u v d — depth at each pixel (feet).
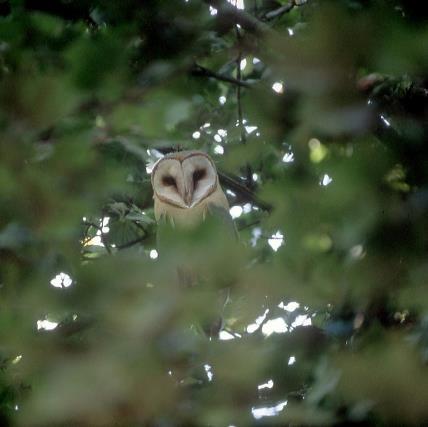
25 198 11.82
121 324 10.71
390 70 10.97
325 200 11.89
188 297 10.51
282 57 11.36
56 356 10.85
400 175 12.00
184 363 11.71
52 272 12.37
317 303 11.69
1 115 11.72
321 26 10.96
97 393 10.64
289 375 17.20
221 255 10.40
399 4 11.64
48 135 12.07
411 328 14.43
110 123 12.32
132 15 14.52
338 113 11.37
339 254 12.04
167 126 12.44
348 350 14.21
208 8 15.01
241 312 12.09
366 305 13.04
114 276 10.56
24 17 13.50
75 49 12.09
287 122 12.79
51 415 10.55
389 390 11.76
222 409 12.92
